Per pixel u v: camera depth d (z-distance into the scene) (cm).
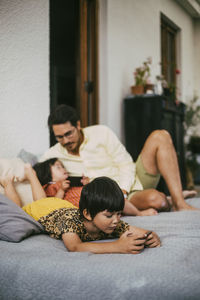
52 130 181
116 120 392
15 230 116
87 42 375
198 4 609
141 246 103
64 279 85
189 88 648
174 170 192
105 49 373
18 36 218
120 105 401
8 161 171
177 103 453
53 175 174
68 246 111
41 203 140
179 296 74
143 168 208
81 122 364
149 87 411
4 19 208
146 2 462
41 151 236
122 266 86
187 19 630
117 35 391
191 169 585
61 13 352
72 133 180
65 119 176
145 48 461
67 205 137
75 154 196
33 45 230
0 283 92
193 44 672
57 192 168
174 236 118
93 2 373
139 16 444
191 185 566
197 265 87
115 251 104
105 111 375
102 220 108
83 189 114
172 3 556
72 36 369
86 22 373
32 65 229
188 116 600
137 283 78
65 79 377
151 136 203
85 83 371
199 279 78
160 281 78
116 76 390
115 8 386
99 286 81
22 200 160
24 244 113
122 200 110
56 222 120
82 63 367
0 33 205
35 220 129
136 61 437
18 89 218
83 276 84
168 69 584
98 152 198
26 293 88
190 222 138
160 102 385
